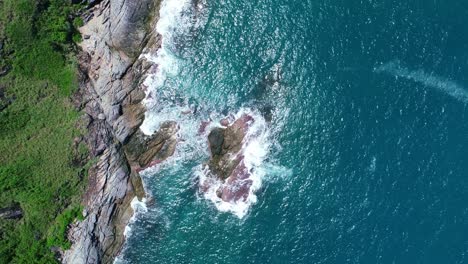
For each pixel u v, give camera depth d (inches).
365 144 2447.1
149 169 2319.1
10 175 1878.7
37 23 1926.7
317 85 2472.9
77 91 2005.4
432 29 2549.2
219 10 2439.7
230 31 2439.7
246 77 2426.2
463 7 2571.4
